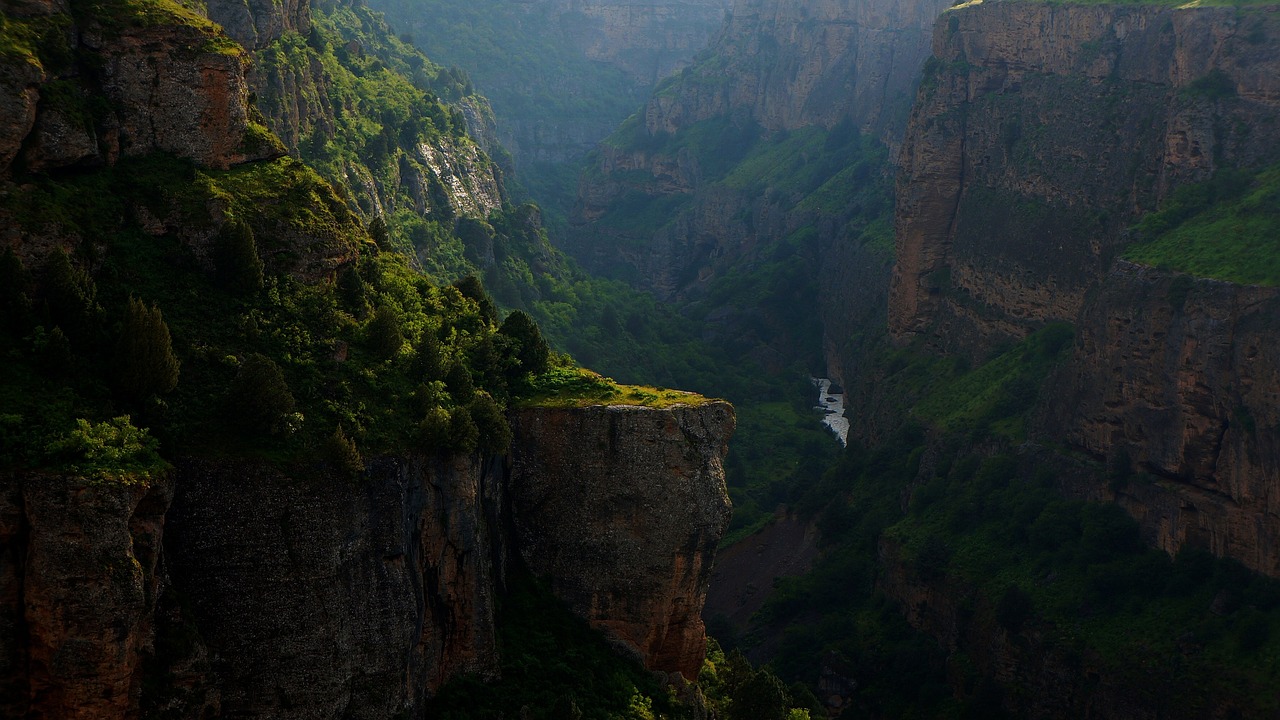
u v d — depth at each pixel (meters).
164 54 57.41
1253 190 125.44
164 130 57.56
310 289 59.09
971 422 144.88
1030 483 127.12
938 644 120.50
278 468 49.28
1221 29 136.75
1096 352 123.94
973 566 121.12
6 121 50.16
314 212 60.94
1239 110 132.75
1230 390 107.56
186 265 55.56
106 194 54.31
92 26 56.09
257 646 48.50
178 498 47.66
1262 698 93.38
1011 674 110.62
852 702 117.69
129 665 43.09
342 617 50.12
